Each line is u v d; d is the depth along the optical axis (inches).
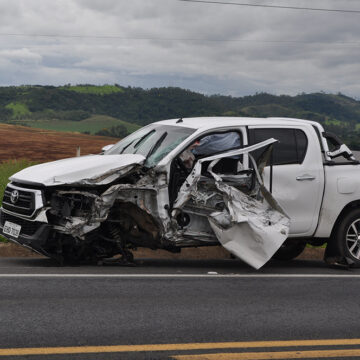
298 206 297.0
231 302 219.5
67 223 256.8
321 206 305.1
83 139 3019.2
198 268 292.7
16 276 246.1
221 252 351.3
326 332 185.3
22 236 262.2
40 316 187.6
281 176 292.4
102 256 284.8
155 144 283.6
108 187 267.0
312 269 309.6
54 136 3159.5
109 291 226.8
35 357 149.6
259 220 272.5
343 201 308.0
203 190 272.4
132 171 264.5
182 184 270.4
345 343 174.4
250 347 166.2
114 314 194.1
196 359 153.8
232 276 273.0
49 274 252.8
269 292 241.3
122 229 276.1
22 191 263.4
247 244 271.7
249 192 279.7
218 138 284.8
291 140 300.5
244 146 287.1
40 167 276.5
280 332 182.7
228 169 281.9
